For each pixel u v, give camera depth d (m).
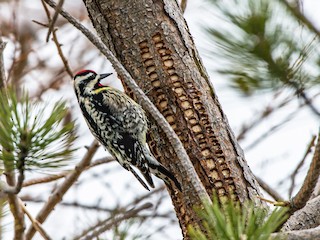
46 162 6.31
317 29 7.11
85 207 13.33
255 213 5.61
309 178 6.41
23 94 6.24
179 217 8.80
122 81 9.83
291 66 7.24
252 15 7.05
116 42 9.05
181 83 8.86
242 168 8.65
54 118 6.12
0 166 6.69
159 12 8.98
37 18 16.59
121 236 6.30
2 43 7.29
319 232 6.75
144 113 11.16
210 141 8.67
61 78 15.61
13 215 6.97
